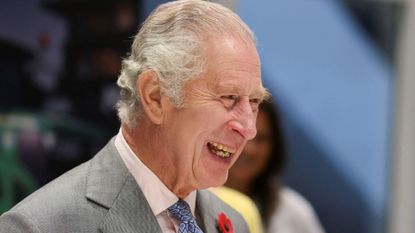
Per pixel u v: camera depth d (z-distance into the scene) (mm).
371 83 13156
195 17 4777
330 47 12844
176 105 4723
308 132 12734
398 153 13367
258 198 9438
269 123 9391
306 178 12750
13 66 9211
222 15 4840
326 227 12914
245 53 4758
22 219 4508
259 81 4816
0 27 9125
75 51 9438
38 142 9359
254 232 6883
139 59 4887
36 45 9297
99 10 9484
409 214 13453
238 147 4859
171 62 4703
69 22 9422
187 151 4773
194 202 5293
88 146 9547
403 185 13398
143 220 4762
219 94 4688
